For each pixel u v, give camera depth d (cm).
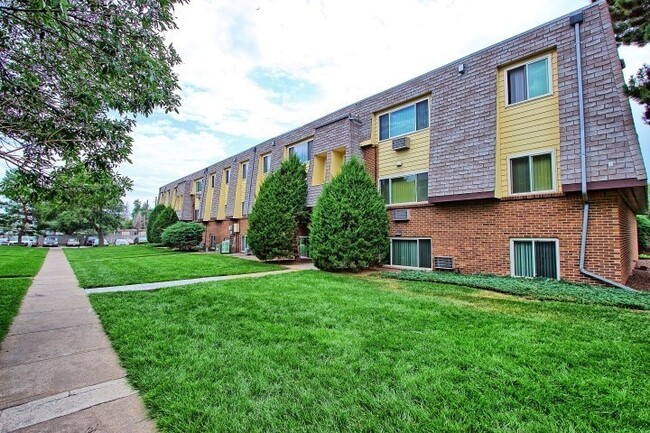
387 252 1090
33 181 446
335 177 1123
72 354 364
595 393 257
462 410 236
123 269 1163
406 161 1127
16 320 504
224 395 262
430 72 1051
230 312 518
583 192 707
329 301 590
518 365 310
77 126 419
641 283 789
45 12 324
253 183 1980
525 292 638
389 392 263
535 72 823
